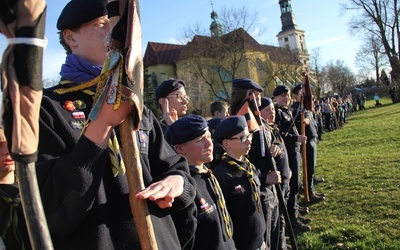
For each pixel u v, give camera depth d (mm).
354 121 24422
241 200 3303
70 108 1583
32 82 1069
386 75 45000
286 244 5008
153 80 50031
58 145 1477
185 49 37844
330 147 13422
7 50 1062
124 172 1555
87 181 1313
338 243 4766
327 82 63188
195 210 1975
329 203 6375
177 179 1650
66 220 1356
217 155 3701
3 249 1694
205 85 39719
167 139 3066
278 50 39500
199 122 2943
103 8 1709
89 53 1726
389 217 5301
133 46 1304
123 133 1370
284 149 5137
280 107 6254
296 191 5672
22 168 1059
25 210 1049
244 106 4195
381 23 40250
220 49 35062
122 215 1523
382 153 10102
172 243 1664
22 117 1062
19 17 1052
